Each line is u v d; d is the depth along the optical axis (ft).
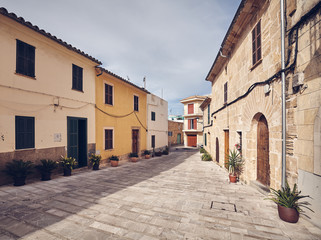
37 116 20.58
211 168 30.89
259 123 18.35
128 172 26.76
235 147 23.35
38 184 18.65
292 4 12.08
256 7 17.46
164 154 57.31
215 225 10.80
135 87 42.68
